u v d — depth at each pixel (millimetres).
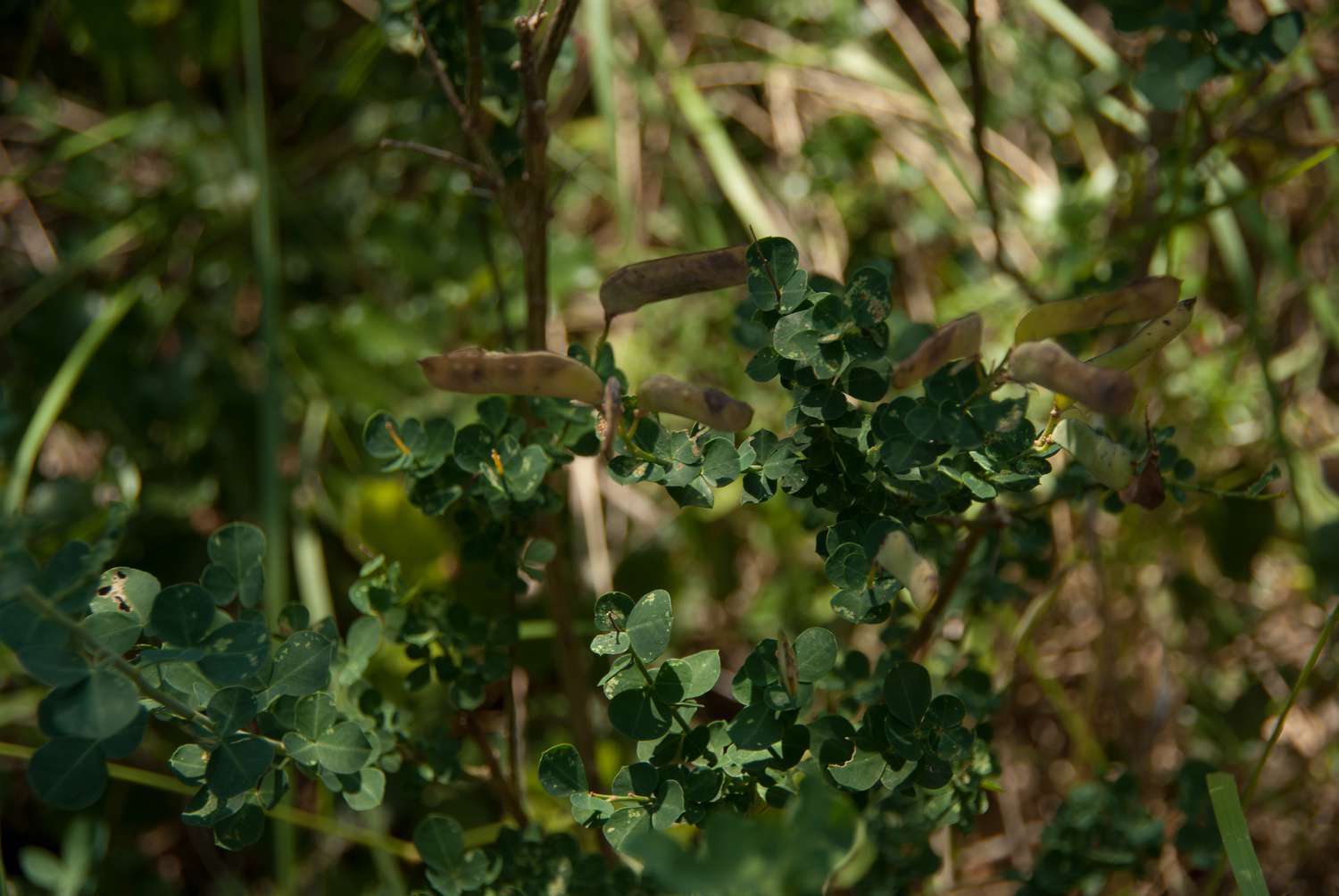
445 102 509
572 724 535
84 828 556
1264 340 681
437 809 600
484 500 462
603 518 709
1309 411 736
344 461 724
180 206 786
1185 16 479
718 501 683
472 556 465
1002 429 397
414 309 729
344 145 809
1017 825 643
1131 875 513
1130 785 495
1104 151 775
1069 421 405
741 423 396
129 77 818
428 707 583
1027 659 615
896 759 412
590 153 806
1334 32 735
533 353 403
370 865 610
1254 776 488
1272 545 711
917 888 488
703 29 846
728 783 411
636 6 824
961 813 455
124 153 819
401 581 475
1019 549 491
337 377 715
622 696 406
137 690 383
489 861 449
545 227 480
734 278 414
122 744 373
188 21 792
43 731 367
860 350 401
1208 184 592
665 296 419
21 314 722
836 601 402
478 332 727
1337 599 605
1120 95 755
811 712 544
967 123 771
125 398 717
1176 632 680
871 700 464
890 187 791
